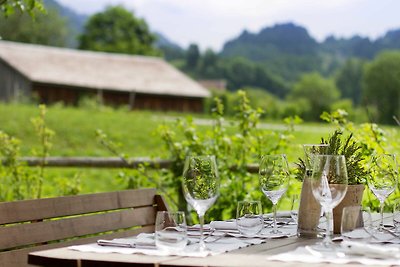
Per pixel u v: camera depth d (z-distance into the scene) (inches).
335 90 2598.4
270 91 3730.3
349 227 92.4
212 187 93.4
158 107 1621.6
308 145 107.9
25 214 121.2
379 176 109.3
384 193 109.3
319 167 94.0
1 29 2379.4
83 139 729.0
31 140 679.1
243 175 211.5
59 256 87.8
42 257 88.2
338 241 101.1
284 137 212.4
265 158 107.6
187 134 216.5
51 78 1470.2
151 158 221.9
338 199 93.6
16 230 118.7
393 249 86.4
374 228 107.3
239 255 89.1
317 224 104.7
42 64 1510.8
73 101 1510.8
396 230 110.1
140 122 878.4
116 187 438.9
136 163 230.5
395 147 196.9
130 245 94.5
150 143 720.3
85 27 2920.8
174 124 222.2
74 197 132.1
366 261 84.8
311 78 2593.5
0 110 827.4
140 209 148.9
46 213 125.3
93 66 1577.3
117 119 892.0
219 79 3752.5
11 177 223.9
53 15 2605.8
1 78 1523.1
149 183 222.1
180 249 90.4
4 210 117.6
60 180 236.8
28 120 764.6
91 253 90.4
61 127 760.3
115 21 2903.5
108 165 258.7
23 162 226.2
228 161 213.9
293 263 83.5
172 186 217.9
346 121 200.8
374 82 2436.0
